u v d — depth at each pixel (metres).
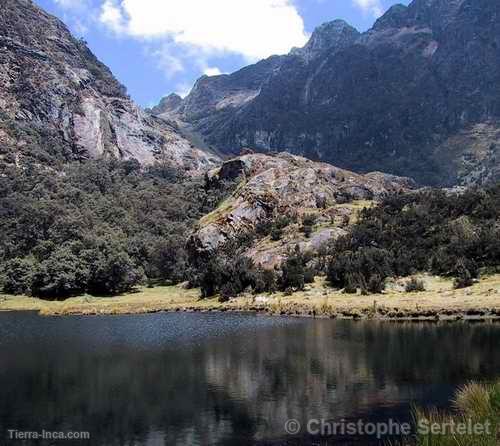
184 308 94.25
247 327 65.44
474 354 41.34
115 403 32.28
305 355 44.47
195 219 182.25
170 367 41.91
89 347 53.25
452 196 126.62
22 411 31.09
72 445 25.78
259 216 140.00
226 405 31.02
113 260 126.44
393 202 130.50
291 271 100.25
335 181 166.38
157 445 25.36
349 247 113.94
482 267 91.50
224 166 194.62
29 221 156.75
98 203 188.38
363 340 50.38
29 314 97.56
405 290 87.31
